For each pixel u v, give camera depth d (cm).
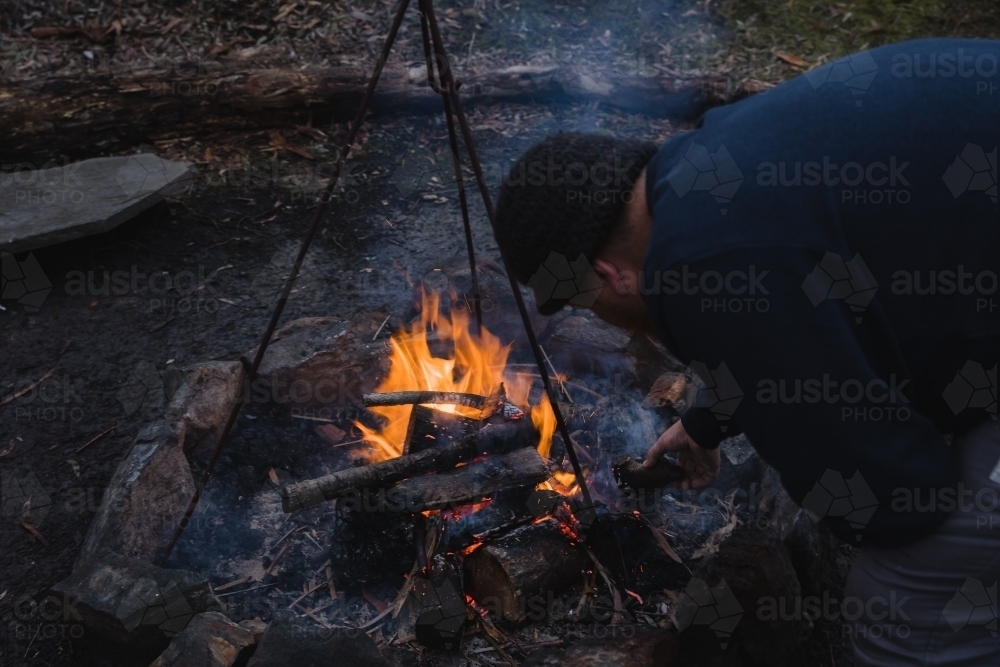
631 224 142
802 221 125
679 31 538
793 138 130
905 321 133
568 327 291
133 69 452
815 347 125
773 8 552
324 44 496
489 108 471
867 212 127
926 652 150
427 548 223
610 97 471
